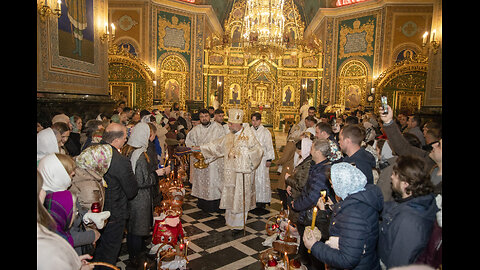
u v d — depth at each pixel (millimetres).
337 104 18750
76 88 8055
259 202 5820
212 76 21188
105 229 3068
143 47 17172
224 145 4992
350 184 1982
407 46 16875
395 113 16688
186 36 19016
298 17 23328
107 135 3107
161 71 18141
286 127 20266
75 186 2672
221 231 4789
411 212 1795
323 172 2846
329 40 19234
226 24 22906
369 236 1911
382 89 16766
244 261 3842
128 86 16844
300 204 2973
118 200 3105
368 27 17750
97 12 9203
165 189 4473
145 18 17047
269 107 21375
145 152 3631
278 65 21109
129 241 3625
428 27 16562
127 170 3078
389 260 1851
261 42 12812
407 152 2828
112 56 15789
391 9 16828
